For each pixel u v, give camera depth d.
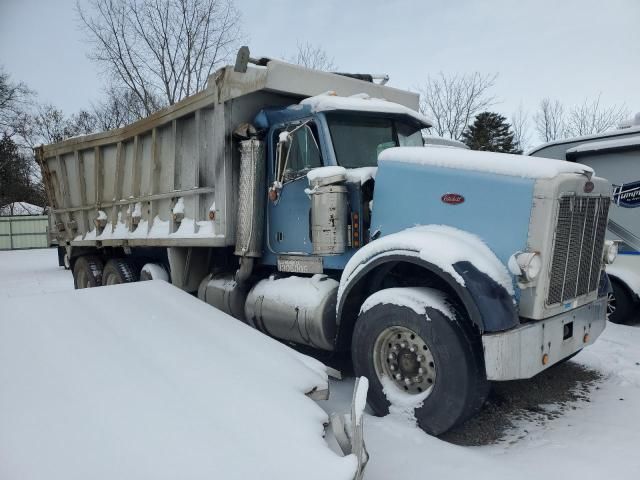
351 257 4.30
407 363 3.57
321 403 3.89
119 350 2.67
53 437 1.89
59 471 1.72
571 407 4.01
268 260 5.20
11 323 2.85
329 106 4.50
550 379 4.65
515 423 3.71
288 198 4.90
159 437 1.96
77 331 2.84
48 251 25.80
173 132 6.14
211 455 1.91
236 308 5.47
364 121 4.84
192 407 2.22
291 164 4.83
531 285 3.30
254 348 3.04
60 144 8.75
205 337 3.09
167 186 6.44
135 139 6.96
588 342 4.01
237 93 4.99
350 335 4.24
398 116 5.01
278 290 4.83
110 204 7.79
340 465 1.99
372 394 3.70
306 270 4.76
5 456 1.76
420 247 3.42
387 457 3.05
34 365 2.40
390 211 4.01
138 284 4.00
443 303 3.38
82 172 8.44
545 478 2.84
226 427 2.12
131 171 7.26
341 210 4.23
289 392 2.57
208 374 2.56
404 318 3.47
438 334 3.31
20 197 39.03
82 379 2.31
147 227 6.80
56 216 9.56
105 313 3.22
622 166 6.96
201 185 5.72
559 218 3.37
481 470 2.91
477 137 29.91
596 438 3.41
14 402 2.08
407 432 3.37
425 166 3.82
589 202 3.78
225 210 5.26
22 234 28.50
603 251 4.23
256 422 2.20
